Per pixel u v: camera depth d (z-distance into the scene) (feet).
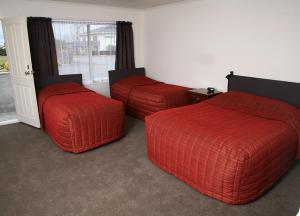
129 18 17.92
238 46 12.26
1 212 6.69
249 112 9.67
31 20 13.70
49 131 11.88
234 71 12.71
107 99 12.07
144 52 19.10
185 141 7.70
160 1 14.57
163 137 8.47
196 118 8.93
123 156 10.02
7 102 17.78
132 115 15.46
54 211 6.73
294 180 8.23
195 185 7.63
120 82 17.04
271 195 7.40
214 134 7.40
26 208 6.85
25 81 12.88
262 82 11.24
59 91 13.34
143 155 10.11
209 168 7.04
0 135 12.30
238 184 6.56
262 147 6.81
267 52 11.10
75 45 16.07
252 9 11.32
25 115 13.76
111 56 17.81
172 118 8.85
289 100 10.34
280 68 10.75
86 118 10.18
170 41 16.44
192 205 6.98
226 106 10.52
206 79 14.42
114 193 7.54
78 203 7.07
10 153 10.25
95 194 7.48
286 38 10.32
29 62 12.40
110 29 17.29
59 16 14.85
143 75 19.19
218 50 13.33
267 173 7.19
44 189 7.73
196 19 14.23
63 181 8.18
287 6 10.06
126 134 12.49
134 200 7.21
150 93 13.97
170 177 8.41
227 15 12.47
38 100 13.12
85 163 9.42
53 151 10.46
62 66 15.81
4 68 17.71
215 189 7.04
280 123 8.55
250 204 6.98
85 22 16.11
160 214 6.63
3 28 12.92
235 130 7.76
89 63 16.94
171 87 15.46
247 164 6.39
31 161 9.57
